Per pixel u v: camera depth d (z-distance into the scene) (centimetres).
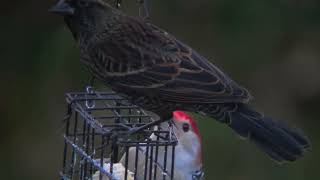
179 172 916
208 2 1549
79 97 933
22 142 1551
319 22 1565
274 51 1552
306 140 881
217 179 1421
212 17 1548
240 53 1538
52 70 1549
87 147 911
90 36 883
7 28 1584
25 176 1532
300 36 1559
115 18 888
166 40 887
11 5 1587
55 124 1543
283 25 1552
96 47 882
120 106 954
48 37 1566
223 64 1532
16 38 1584
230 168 1427
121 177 904
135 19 896
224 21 1547
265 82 1548
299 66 1558
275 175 1443
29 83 1567
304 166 1477
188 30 1543
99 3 884
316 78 1562
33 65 1569
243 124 875
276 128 880
